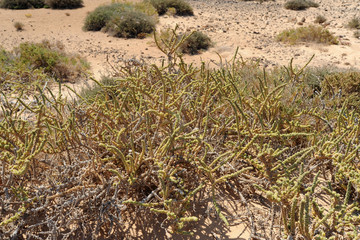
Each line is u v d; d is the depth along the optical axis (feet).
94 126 7.43
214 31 40.83
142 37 38.37
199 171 6.77
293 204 5.15
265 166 6.51
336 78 15.16
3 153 6.01
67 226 5.63
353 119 8.50
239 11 55.36
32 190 6.07
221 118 8.50
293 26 44.50
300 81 12.91
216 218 6.65
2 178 5.75
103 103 7.80
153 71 11.34
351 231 5.90
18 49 30.37
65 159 7.22
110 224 5.88
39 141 6.50
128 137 7.13
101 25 42.04
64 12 52.29
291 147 8.43
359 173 6.60
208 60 30.14
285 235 5.61
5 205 5.57
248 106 8.28
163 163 6.07
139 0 58.75
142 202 5.73
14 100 13.08
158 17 46.70
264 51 32.86
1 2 55.06
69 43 36.83
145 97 8.63
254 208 6.84
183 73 10.52
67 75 25.91
